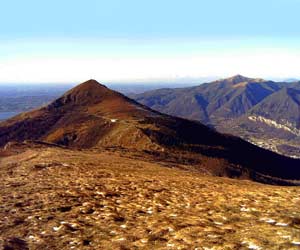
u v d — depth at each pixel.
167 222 15.66
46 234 14.77
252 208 17.72
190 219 16.06
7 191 24.92
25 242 13.91
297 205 18.22
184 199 21.11
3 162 54.88
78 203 20.23
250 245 12.12
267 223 14.82
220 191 24.02
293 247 11.67
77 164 41.19
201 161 110.12
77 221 16.45
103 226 15.66
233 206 18.45
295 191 23.39
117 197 22.03
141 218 16.83
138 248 12.71
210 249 12.03
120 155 72.00
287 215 15.95
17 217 17.47
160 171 41.25
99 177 31.23
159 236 13.84
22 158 55.16
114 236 14.26
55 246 13.40
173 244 12.77
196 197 21.66
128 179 30.08
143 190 24.39
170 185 27.02
